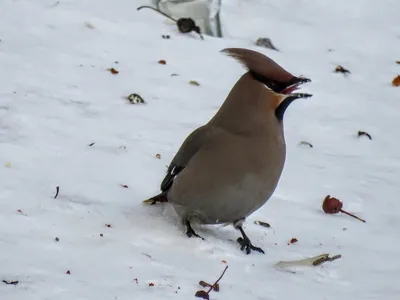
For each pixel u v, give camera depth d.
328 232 10.24
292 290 8.57
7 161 10.67
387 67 16.02
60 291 7.80
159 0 16.25
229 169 8.99
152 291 8.03
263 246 9.62
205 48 15.44
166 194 9.77
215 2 16.05
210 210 9.24
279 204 10.86
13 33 14.67
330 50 16.38
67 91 13.02
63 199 9.86
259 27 16.77
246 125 9.06
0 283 7.83
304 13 17.59
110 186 10.44
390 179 12.07
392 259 9.67
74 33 15.05
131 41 15.17
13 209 9.43
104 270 8.38
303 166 12.12
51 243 8.80
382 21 17.73
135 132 12.16
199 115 13.06
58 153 11.13
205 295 8.06
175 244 9.15
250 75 9.12
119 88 13.46
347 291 8.73
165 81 14.00
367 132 13.57
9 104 12.27
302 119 13.73
